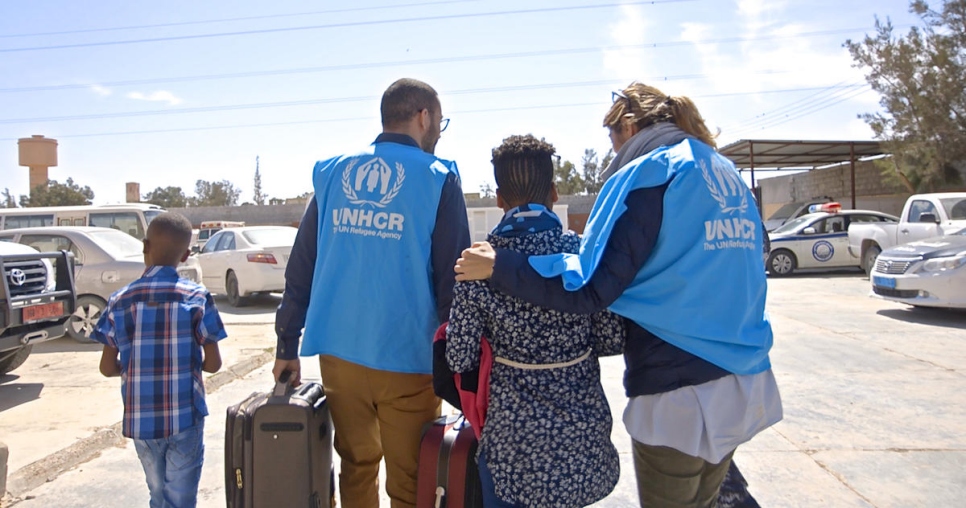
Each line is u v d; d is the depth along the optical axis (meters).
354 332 2.27
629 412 1.93
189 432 2.62
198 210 37.47
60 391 5.73
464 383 1.99
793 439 4.25
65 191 44.25
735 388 1.87
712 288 1.83
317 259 2.37
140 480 3.77
